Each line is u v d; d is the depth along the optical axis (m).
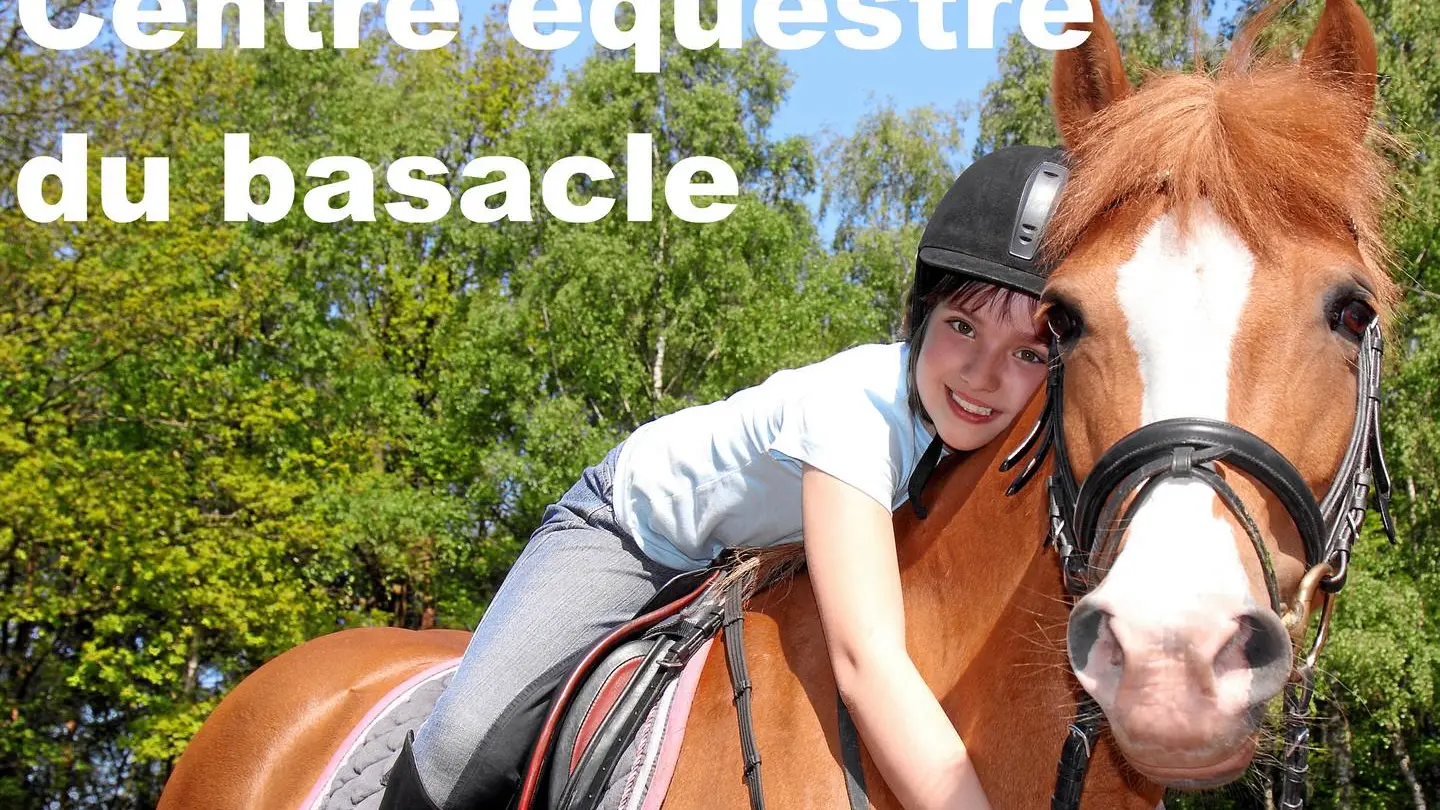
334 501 14.88
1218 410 1.33
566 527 2.09
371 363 17.50
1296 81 1.58
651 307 18.14
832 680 1.68
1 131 13.27
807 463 1.68
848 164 22.84
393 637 2.98
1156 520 1.27
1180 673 1.17
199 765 2.73
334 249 18.52
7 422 11.73
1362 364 1.46
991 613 1.64
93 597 12.50
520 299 18.17
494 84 22.44
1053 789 1.51
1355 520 1.40
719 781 1.69
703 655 1.86
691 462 1.94
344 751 2.42
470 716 1.89
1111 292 1.43
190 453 14.57
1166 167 1.44
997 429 1.71
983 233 1.65
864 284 21.34
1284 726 1.37
